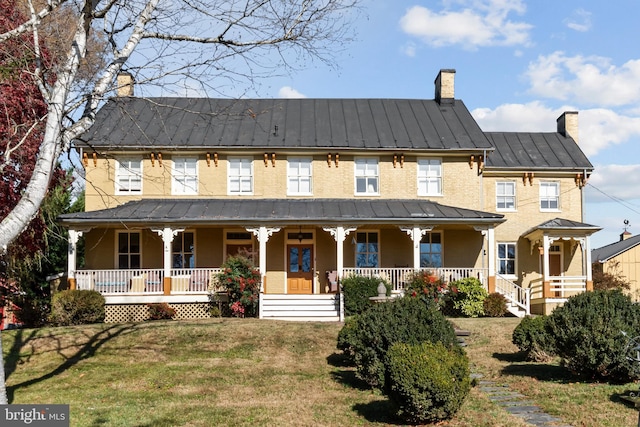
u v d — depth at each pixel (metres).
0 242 10.76
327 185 29.05
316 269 28.50
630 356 12.77
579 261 30.69
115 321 25.25
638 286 39.28
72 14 15.33
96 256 27.89
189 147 28.03
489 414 11.54
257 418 11.71
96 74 15.09
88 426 11.34
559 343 13.72
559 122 34.41
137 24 12.58
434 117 31.58
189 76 12.86
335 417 11.77
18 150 19.00
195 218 25.19
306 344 18.88
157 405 12.86
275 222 25.45
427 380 10.74
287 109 31.72
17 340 19.03
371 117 31.30
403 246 28.92
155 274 25.80
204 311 25.62
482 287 25.61
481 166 29.41
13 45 16.17
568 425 10.78
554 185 31.27
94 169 28.11
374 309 13.88
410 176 29.36
